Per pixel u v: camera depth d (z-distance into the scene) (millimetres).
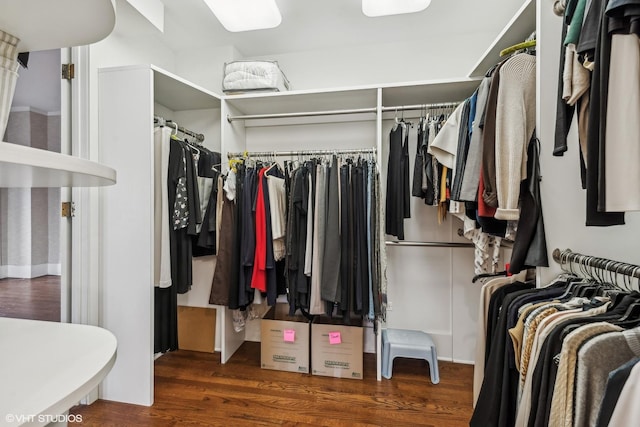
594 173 699
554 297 1006
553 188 1067
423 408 1583
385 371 1878
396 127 1904
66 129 1606
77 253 1614
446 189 1654
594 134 696
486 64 1597
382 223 1735
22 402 420
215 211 1958
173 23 1985
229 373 1915
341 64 2275
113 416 1508
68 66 1601
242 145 2314
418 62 2172
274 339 1960
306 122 2285
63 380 480
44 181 609
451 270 2127
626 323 739
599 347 669
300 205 1748
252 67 2021
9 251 4094
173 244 1723
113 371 1632
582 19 769
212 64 2275
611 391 575
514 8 1833
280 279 1974
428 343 1903
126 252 1620
